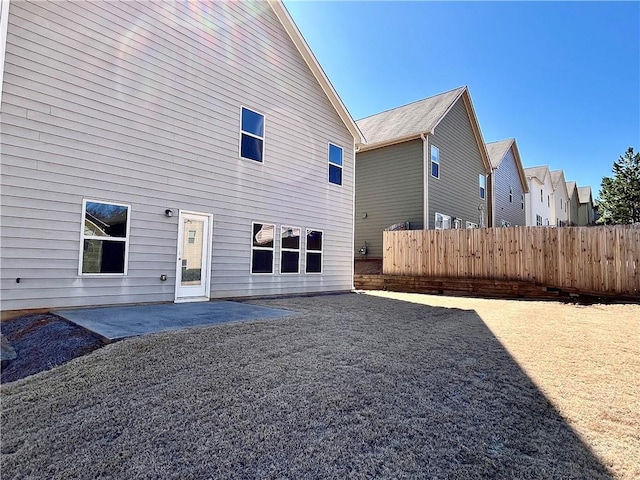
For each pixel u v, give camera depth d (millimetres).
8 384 3074
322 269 10648
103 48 6324
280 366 3580
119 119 6488
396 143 15633
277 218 9367
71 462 2016
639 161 27016
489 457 2119
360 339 4734
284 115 9633
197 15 7750
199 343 4176
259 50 9023
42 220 5598
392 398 2924
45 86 5660
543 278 9664
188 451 2131
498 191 21422
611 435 2393
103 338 4180
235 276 8359
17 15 5418
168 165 7172
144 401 2756
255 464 2021
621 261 8609
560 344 4625
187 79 7531
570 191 39250
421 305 8117
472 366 3752
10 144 5316
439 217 15641
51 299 5672
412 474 1953
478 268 10742
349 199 11711
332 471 1969
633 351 4320
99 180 6215
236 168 8414
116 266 6410
